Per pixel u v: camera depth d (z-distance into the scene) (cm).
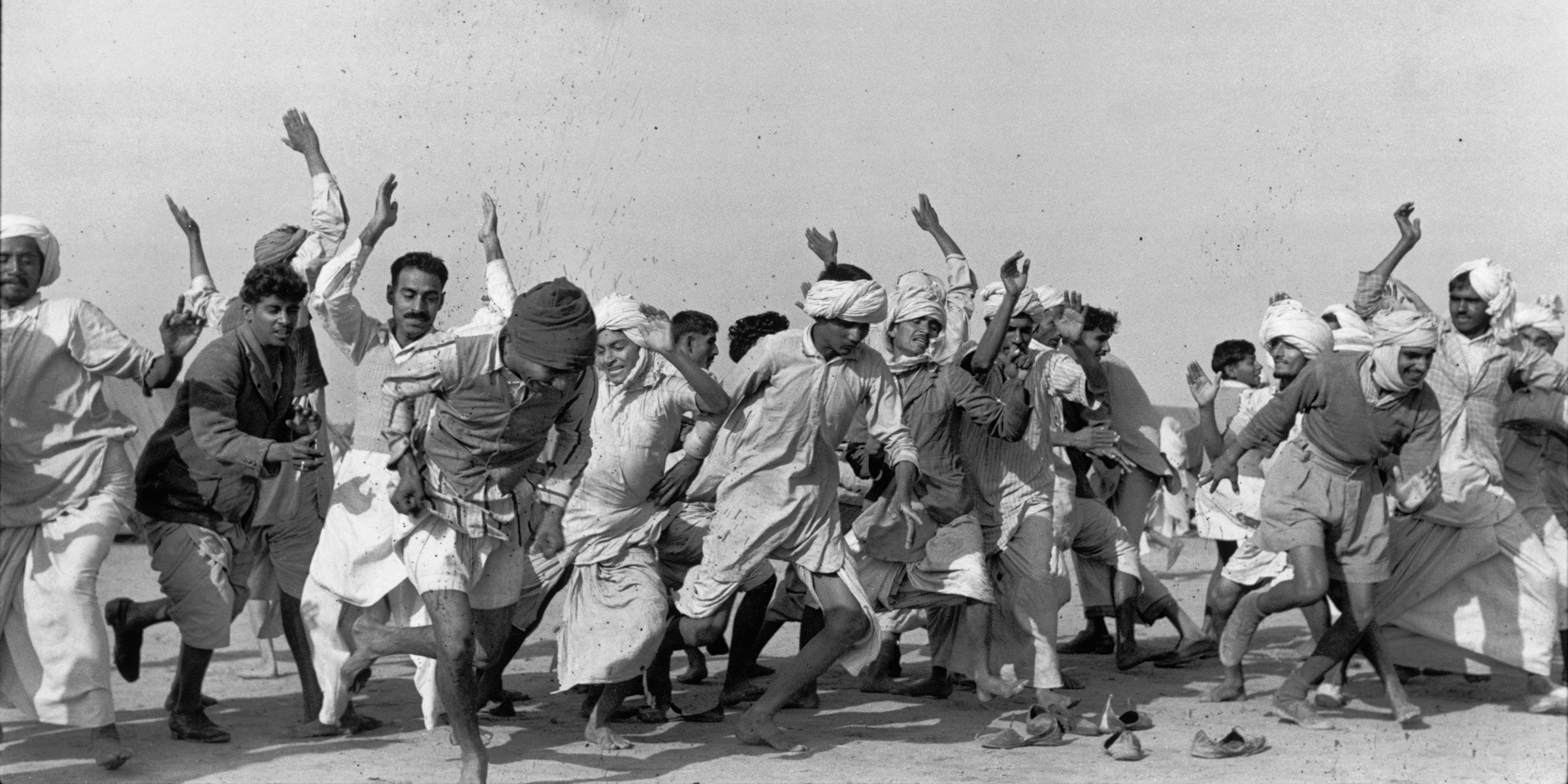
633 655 626
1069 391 738
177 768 595
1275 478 705
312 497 674
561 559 650
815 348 634
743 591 714
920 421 709
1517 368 762
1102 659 904
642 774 596
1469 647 740
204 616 639
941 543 715
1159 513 1125
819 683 825
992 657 738
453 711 560
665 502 657
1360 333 792
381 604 639
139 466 643
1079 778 593
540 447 586
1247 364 1098
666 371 655
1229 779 591
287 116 732
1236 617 752
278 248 699
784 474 639
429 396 575
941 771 604
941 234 839
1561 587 755
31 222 604
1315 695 747
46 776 581
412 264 641
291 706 739
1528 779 593
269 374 623
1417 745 657
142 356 613
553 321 550
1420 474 696
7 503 592
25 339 591
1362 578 689
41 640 585
